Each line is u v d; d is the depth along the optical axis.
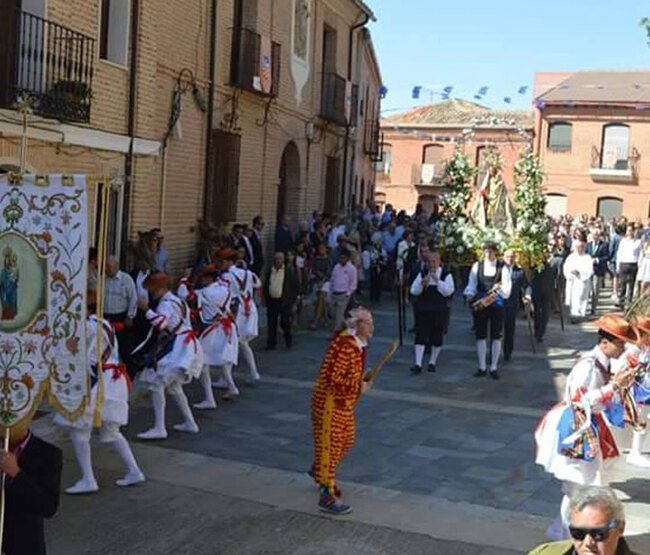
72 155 12.53
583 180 43.88
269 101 20.52
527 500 7.92
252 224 19.91
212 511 7.40
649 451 9.53
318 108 24.95
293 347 15.45
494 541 6.91
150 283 9.59
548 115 44.22
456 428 10.33
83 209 4.84
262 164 20.88
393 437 9.85
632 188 43.19
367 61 32.19
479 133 48.41
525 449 9.56
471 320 19.19
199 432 9.80
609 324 6.60
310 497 7.78
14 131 10.91
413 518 7.37
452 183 18.36
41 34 11.63
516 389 12.55
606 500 3.34
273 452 9.15
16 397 4.86
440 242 18.02
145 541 6.74
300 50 23.05
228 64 18.47
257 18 19.42
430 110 53.06
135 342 9.73
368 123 34.00
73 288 4.85
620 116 43.06
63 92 11.77
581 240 19.59
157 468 8.45
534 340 16.48
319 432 7.42
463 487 8.23
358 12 27.28
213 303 10.97
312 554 6.59
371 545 6.78
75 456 8.70
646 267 20.25
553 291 16.98
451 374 13.46
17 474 4.50
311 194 25.05
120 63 13.80
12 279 4.94
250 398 11.52
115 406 7.64
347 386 7.32
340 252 16.94
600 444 6.51
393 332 17.47
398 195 52.12
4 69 11.32
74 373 4.86
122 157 13.91
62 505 7.41
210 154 17.73
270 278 15.05
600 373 6.66
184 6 16.34
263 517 7.30
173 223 16.48
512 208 17.72
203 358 10.32
